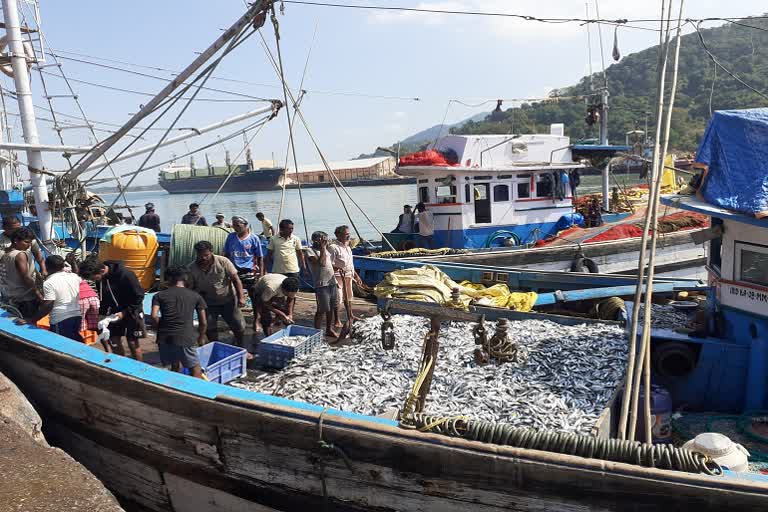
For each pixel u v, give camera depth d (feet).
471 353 23.34
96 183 39.88
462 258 43.24
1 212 61.11
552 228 52.34
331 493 14.82
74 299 23.53
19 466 13.85
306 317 33.17
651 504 11.42
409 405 14.10
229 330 30.55
